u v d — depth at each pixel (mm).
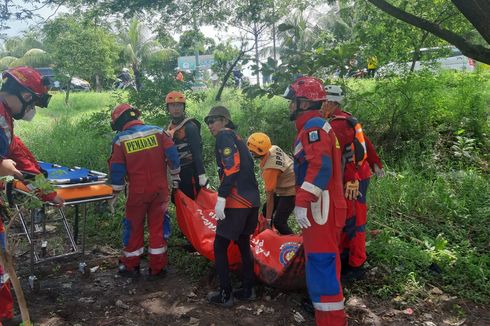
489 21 6250
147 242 5633
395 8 7363
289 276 4094
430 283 4598
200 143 5230
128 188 4656
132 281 4746
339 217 3564
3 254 2789
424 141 8242
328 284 3504
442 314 4137
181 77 9773
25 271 4902
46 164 5262
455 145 8242
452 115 8945
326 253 3516
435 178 7133
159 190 4648
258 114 9477
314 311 4020
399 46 9961
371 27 9992
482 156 8234
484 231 5527
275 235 4496
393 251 4902
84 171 4863
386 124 8820
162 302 4309
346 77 9242
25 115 3820
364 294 4395
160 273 4809
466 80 9688
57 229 5980
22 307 2740
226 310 4164
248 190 4152
